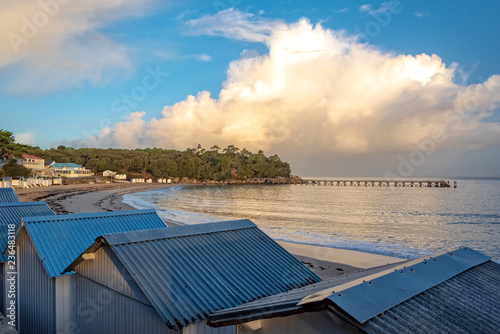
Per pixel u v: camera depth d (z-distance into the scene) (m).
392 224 40.59
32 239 9.17
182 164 167.12
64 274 8.36
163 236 7.87
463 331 3.86
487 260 6.51
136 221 11.43
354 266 20.31
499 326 4.06
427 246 27.98
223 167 177.38
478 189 122.25
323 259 22.11
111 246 6.86
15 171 77.50
